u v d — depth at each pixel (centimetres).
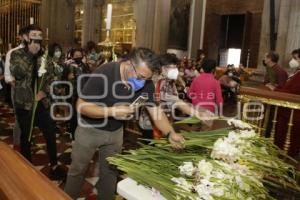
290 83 371
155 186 143
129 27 1524
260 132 361
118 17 1594
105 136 250
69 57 530
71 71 496
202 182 134
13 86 360
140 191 152
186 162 149
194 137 180
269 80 504
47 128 370
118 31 1596
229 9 1695
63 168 408
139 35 1265
